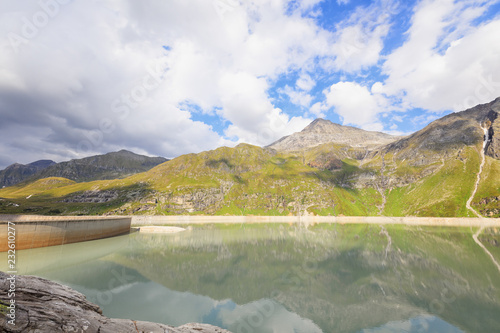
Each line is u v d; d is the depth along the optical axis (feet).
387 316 87.56
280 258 182.70
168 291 109.09
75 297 43.16
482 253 192.44
